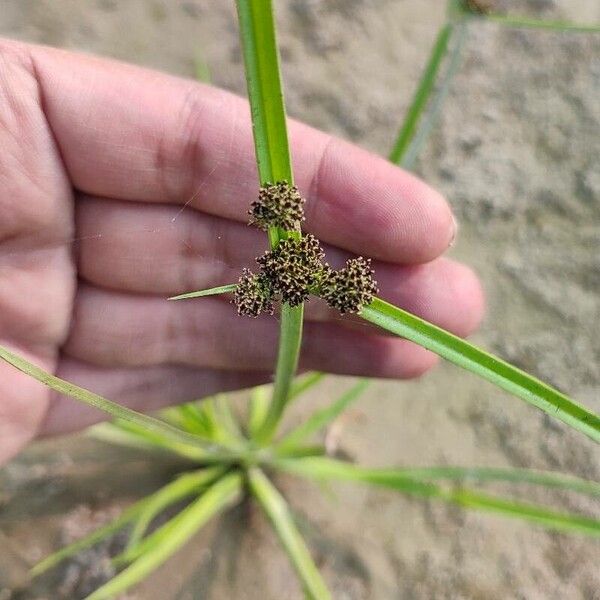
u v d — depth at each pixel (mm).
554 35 204
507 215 185
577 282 177
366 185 104
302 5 206
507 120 195
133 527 149
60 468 155
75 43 197
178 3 205
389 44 205
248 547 150
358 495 158
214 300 123
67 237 114
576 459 160
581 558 150
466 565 150
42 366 125
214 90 106
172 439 146
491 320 174
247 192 109
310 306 114
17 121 100
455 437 164
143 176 109
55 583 143
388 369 129
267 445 141
